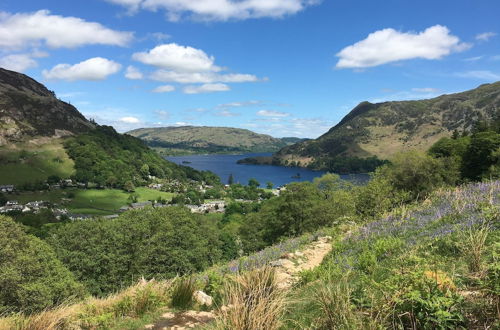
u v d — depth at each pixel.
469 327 3.79
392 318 4.17
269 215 56.06
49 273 27.84
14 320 7.44
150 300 8.50
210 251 45.84
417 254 7.85
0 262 25.91
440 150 70.94
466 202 13.15
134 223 39.28
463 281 4.98
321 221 42.22
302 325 4.96
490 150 48.28
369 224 16.98
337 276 8.23
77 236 37.28
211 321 6.71
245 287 5.83
